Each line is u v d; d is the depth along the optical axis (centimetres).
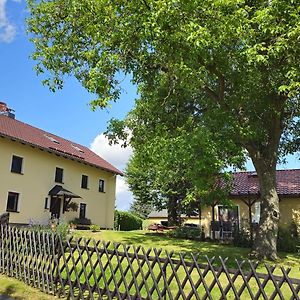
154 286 575
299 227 2192
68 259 714
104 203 3319
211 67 1182
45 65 1251
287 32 966
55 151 2669
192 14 926
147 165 1552
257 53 984
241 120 1293
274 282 470
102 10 1043
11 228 906
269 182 1345
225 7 933
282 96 1260
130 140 1636
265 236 1304
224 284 714
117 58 1029
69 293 695
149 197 3306
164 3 885
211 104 1409
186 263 554
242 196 2342
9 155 2364
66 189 2841
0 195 2262
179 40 944
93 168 3206
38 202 2559
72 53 1243
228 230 2222
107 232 2192
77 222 2842
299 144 1658
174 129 1474
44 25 1266
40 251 788
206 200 1803
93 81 1028
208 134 1096
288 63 1054
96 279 656
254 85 1196
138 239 1934
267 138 1403
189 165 1138
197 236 2189
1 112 2789
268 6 1038
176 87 1312
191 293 537
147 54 1073
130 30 1013
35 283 782
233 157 1216
